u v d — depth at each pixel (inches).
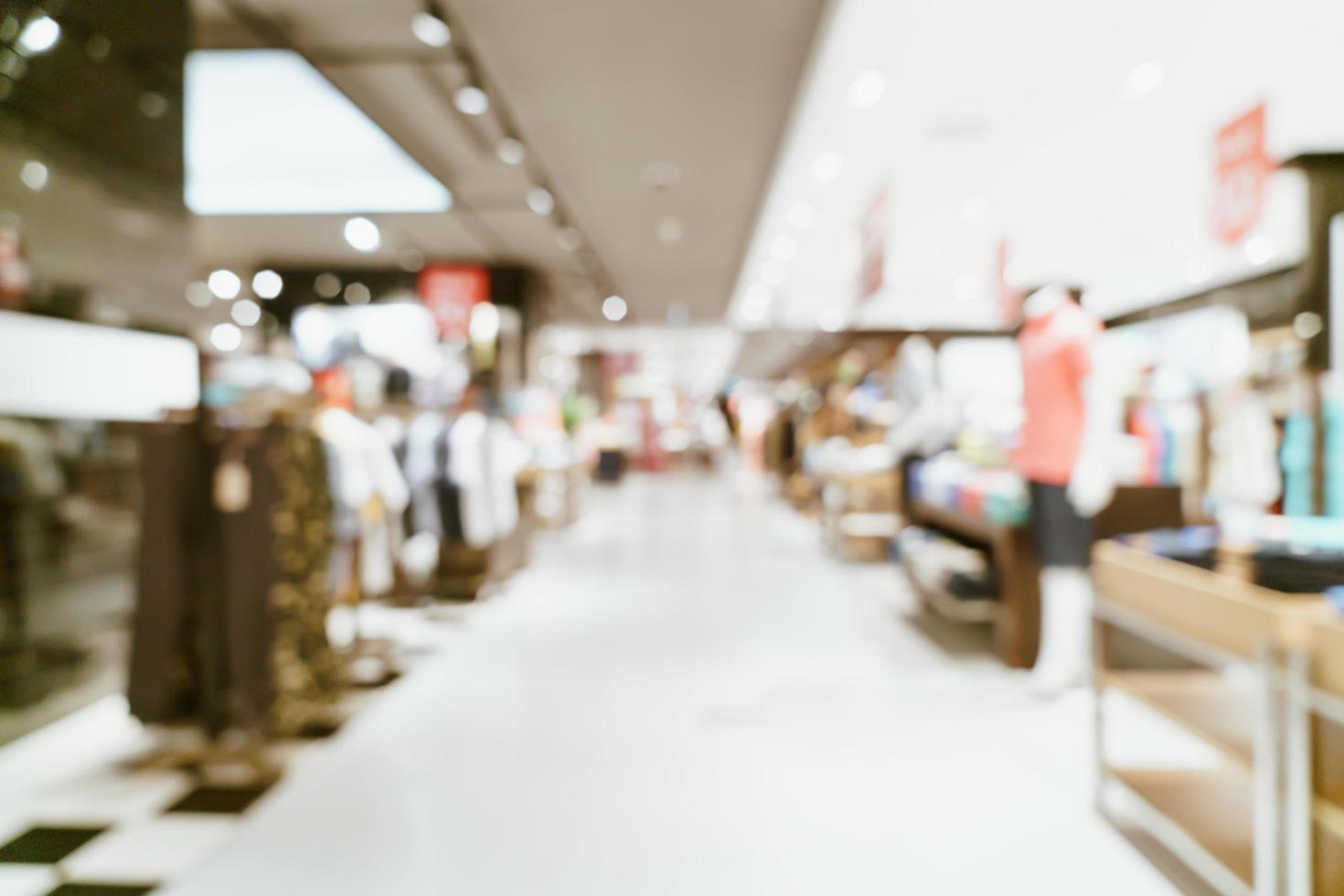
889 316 561.9
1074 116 246.4
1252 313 120.0
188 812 107.5
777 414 633.0
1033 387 150.5
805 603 236.8
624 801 109.9
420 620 216.8
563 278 482.6
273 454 123.0
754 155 271.9
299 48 191.6
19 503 127.5
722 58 201.9
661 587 261.3
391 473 183.8
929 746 128.3
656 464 962.1
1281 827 73.5
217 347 344.5
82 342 136.2
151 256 146.6
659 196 315.9
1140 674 106.7
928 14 184.9
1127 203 324.5
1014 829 101.6
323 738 133.1
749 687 159.0
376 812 107.1
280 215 327.3
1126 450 160.2
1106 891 87.7
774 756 125.0
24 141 121.6
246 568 121.0
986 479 191.9
